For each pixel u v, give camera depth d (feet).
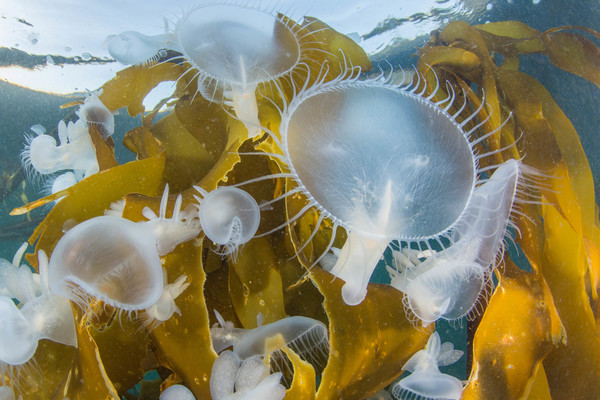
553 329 0.45
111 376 0.43
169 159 0.54
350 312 0.43
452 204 0.44
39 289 0.41
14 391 0.38
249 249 0.50
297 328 0.45
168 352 0.41
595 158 0.70
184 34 0.51
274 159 0.49
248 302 0.48
